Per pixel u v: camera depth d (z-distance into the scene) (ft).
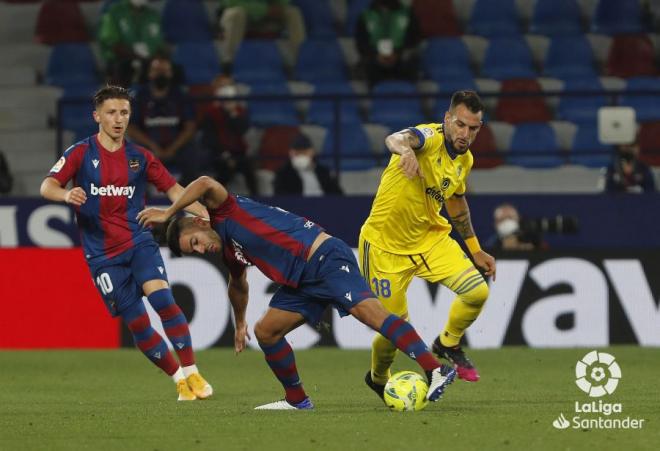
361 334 137.90
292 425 71.72
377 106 172.35
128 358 129.70
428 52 179.73
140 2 174.29
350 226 142.82
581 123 170.71
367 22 173.17
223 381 106.63
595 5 190.39
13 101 179.42
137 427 72.02
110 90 90.17
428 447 63.21
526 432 68.54
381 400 87.76
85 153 89.76
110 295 89.97
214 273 137.39
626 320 136.46
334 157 149.48
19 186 170.81
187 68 179.52
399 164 76.43
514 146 166.40
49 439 67.72
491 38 183.11
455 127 81.76
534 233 139.74
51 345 139.64
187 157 150.00
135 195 90.53
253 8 180.34
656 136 161.99
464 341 136.46
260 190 161.07
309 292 75.41
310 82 179.22
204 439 66.74
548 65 181.88
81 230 90.43
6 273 140.36
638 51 181.37
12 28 193.67
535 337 136.46
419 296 135.23
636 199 142.92
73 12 190.39
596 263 136.67
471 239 88.84
